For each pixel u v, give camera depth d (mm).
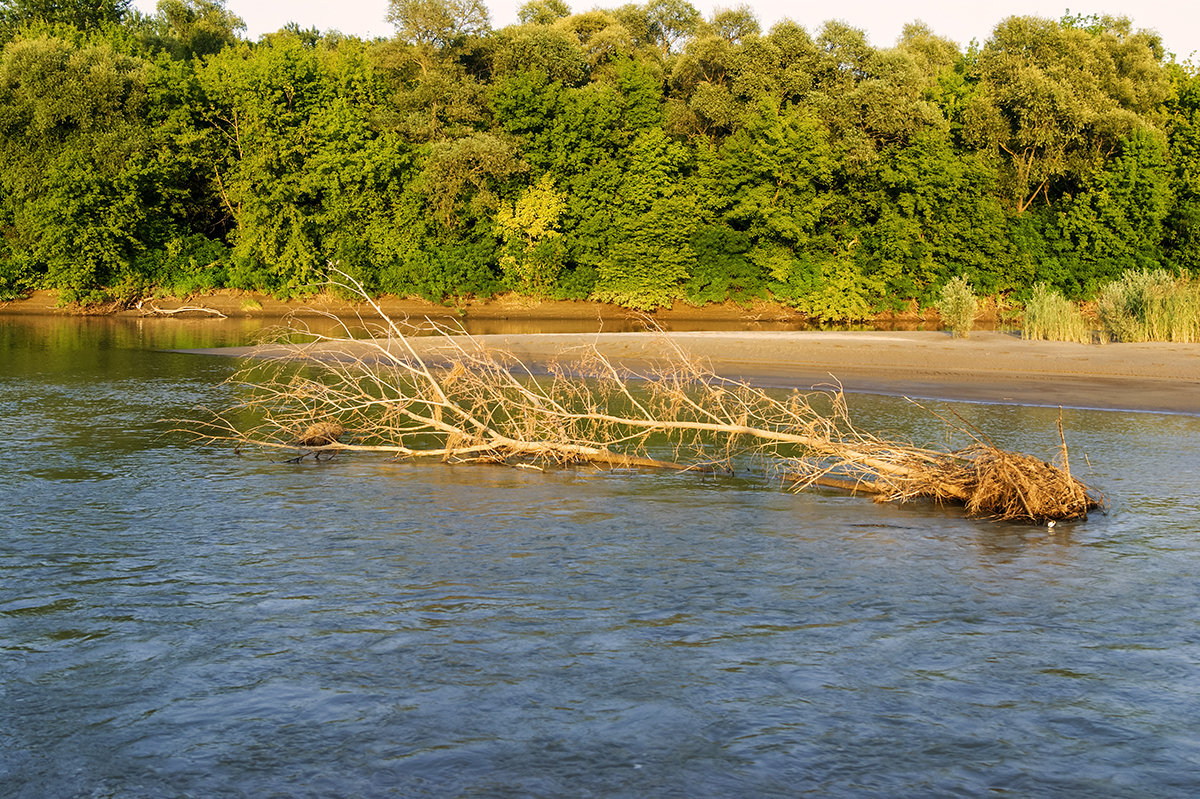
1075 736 4770
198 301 48375
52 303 48188
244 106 49375
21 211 47812
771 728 4832
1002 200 53969
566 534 8766
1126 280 29219
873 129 50750
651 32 64875
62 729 4820
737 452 13547
